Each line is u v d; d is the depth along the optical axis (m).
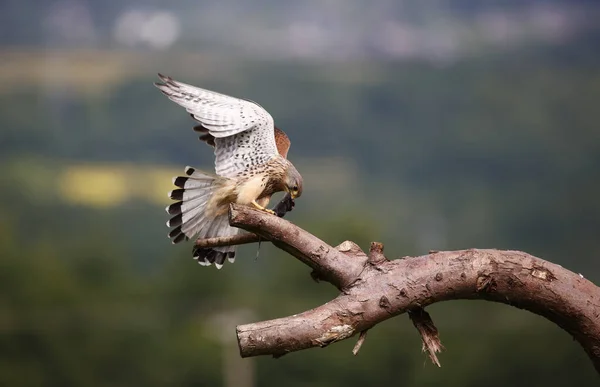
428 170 86.81
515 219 67.50
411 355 30.36
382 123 100.00
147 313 37.53
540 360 29.78
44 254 43.09
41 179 72.50
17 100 102.69
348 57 138.00
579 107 100.31
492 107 100.06
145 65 137.00
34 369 34.38
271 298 36.97
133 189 73.50
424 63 127.19
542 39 147.12
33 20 177.62
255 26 177.88
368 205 67.75
